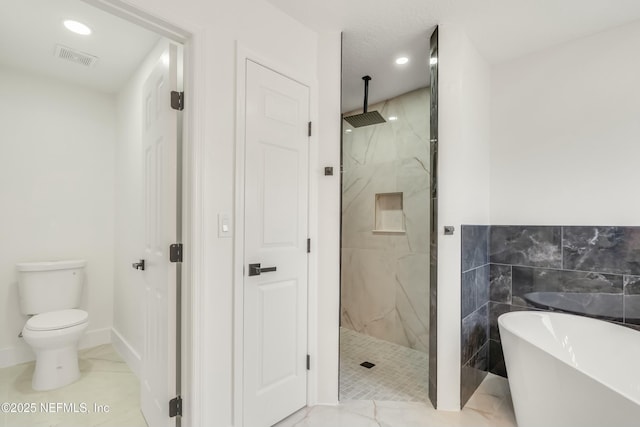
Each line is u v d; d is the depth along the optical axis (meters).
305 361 1.92
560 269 2.14
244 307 1.60
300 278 1.90
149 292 1.74
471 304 2.10
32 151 2.55
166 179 1.47
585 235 2.06
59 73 2.56
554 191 2.18
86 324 2.27
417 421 1.81
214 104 1.49
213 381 1.48
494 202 2.42
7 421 1.77
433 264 2.01
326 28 1.98
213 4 1.49
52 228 2.63
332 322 1.98
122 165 2.76
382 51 2.26
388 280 3.03
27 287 2.37
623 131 1.96
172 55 1.46
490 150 2.44
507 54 2.29
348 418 1.83
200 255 1.43
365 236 3.22
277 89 1.78
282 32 1.81
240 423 1.57
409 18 1.90
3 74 2.44
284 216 1.81
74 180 2.75
